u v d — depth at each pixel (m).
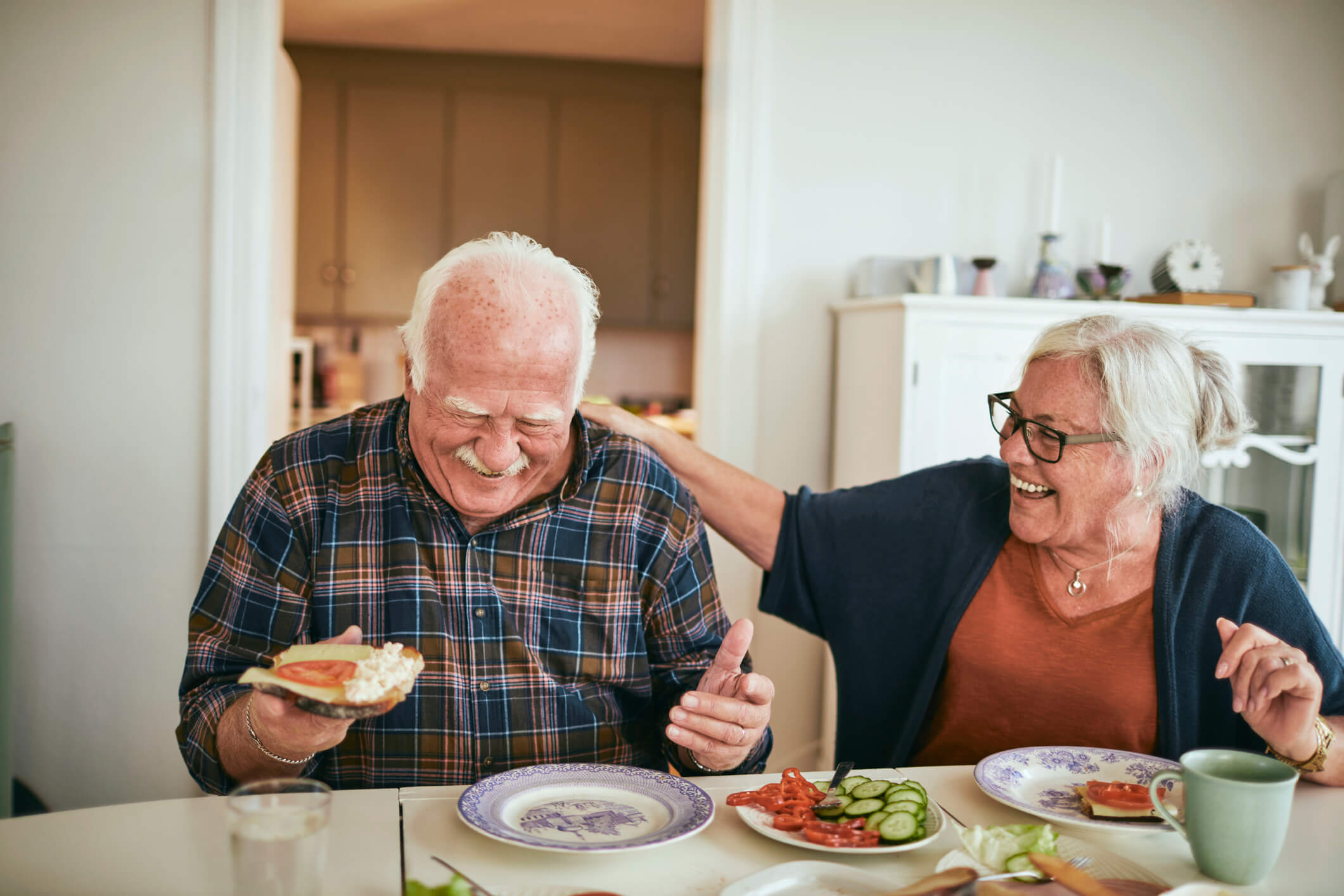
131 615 2.35
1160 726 1.25
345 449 1.23
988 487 1.41
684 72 4.33
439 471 1.13
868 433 2.40
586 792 0.98
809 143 2.54
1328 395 2.43
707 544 1.35
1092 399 1.22
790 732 2.58
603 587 1.24
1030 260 2.66
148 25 2.28
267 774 1.02
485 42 4.09
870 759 1.46
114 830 0.89
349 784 1.17
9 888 0.78
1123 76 2.67
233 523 1.20
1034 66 2.63
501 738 1.19
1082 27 2.65
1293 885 0.84
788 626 2.56
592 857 0.86
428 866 0.82
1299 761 1.03
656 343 4.68
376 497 1.20
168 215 2.31
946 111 2.60
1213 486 2.39
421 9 3.73
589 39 4.04
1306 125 2.76
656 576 1.28
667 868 0.85
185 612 2.36
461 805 0.90
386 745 1.17
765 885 0.79
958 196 2.62
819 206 2.56
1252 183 2.75
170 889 0.78
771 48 2.50
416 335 1.09
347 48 4.17
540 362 1.05
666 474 1.31
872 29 2.55
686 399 4.70
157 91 2.29
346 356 4.43
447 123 4.25
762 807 0.96
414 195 4.25
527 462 1.13
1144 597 1.28
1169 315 2.33
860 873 0.81
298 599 1.19
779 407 2.57
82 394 2.31
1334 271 2.74
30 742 2.34
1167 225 2.72
